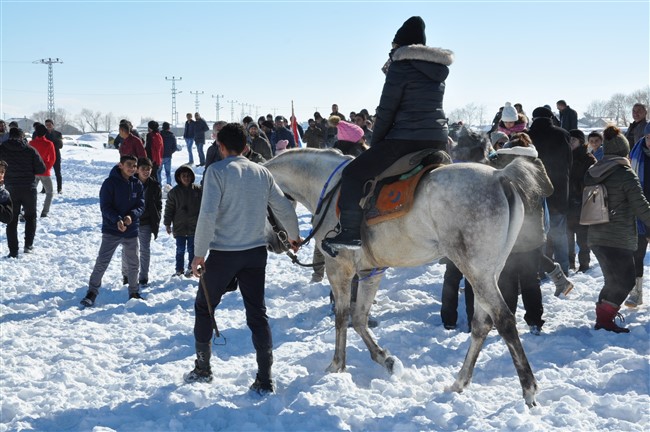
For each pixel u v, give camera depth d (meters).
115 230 8.73
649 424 4.57
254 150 14.57
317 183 6.16
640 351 6.22
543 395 5.18
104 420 4.91
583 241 9.42
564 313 7.55
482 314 5.33
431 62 5.25
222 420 4.88
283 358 6.37
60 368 6.12
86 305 8.65
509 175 4.90
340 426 4.72
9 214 8.62
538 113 8.77
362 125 15.38
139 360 6.53
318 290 9.05
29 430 4.80
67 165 34.09
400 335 6.89
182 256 10.13
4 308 8.64
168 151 22.31
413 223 5.18
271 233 6.18
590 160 9.47
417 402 5.20
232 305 8.57
